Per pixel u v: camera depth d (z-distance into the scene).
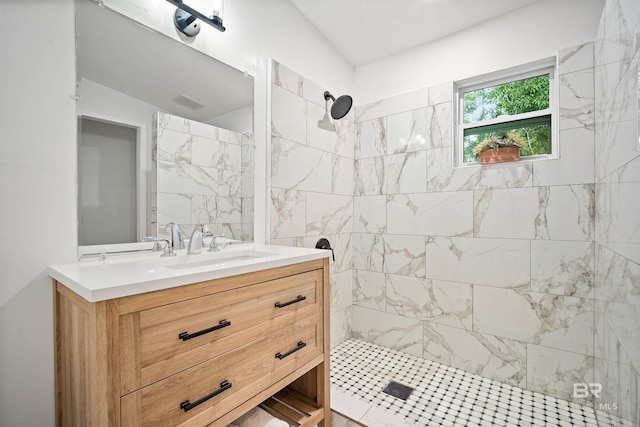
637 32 0.85
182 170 1.37
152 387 0.78
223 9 1.51
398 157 2.30
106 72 1.12
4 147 0.90
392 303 2.31
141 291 0.75
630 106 0.95
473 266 1.96
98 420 0.69
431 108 2.15
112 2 1.12
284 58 1.87
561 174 1.67
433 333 2.11
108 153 1.13
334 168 2.30
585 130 1.60
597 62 1.49
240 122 1.61
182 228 1.36
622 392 1.03
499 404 1.61
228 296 0.97
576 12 1.66
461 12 1.89
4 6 0.90
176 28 1.32
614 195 1.16
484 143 1.94
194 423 0.87
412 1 1.81
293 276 1.24
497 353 1.86
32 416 0.95
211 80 1.47
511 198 1.83
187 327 0.86
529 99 1.90
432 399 1.66
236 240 1.60
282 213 1.85
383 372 1.95
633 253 0.91
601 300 1.42
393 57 2.38
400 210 2.28
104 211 1.12
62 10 1.01
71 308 0.86
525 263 1.78
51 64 0.99
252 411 1.20
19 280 0.93
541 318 1.73
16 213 0.93
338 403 1.62
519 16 1.84
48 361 0.98
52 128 0.99
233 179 1.58
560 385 1.66
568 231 1.65
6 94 0.91
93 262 1.06
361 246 2.48
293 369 1.22
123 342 0.72
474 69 2.01
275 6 1.81
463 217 2.00
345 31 2.14
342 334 2.41
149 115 1.25
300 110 1.98
